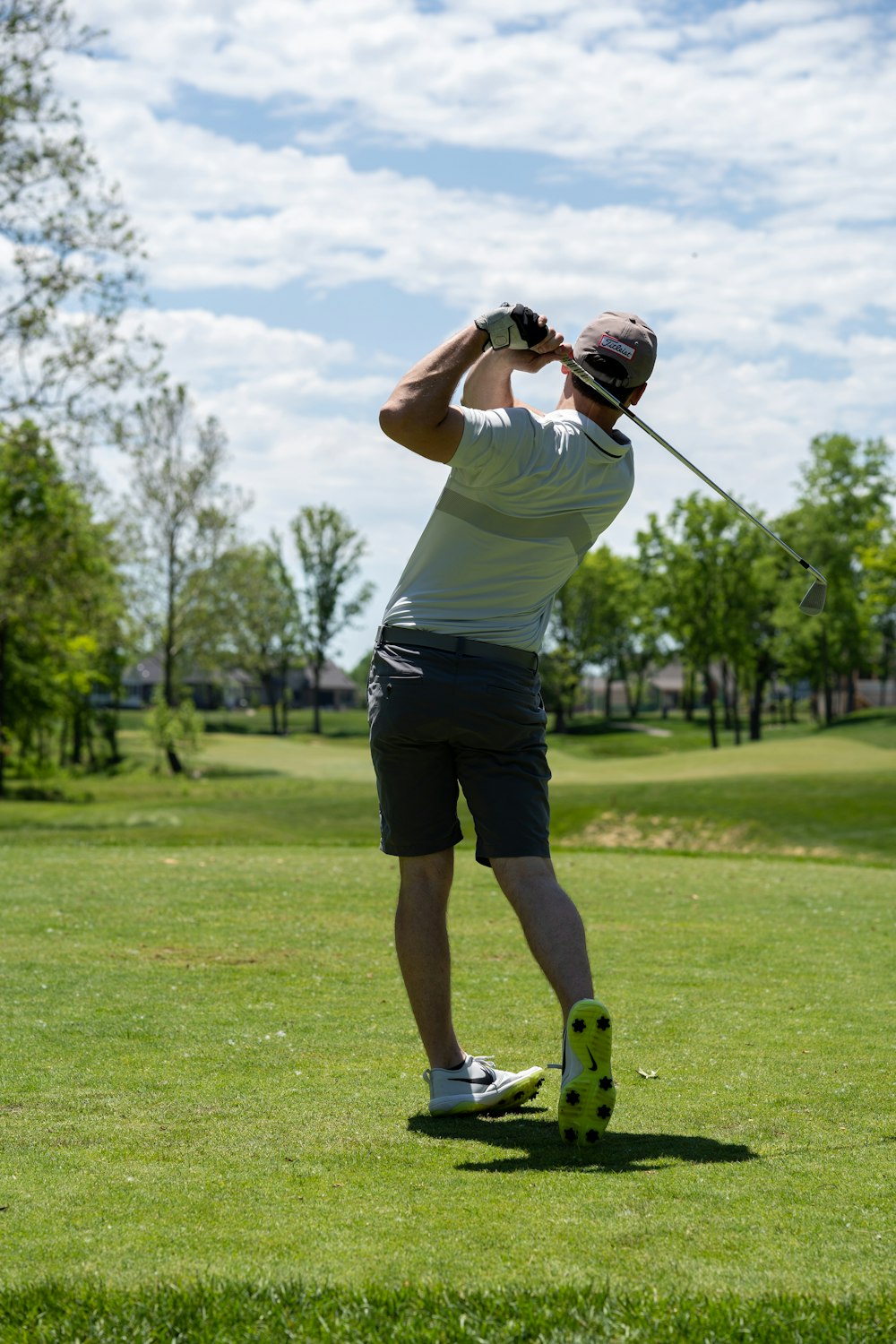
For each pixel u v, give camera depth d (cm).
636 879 847
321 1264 212
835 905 729
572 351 321
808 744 3653
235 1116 305
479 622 310
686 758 3438
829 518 5750
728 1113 312
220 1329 188
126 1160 269
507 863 309
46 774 4238
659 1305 193
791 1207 241
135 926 601
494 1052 379
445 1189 251
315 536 7156
